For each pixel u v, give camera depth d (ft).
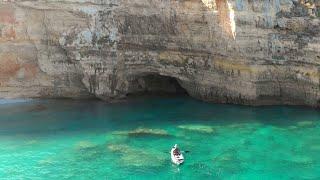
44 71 139.33
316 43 121.90
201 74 135.85
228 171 97.04
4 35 136.26
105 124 122.52
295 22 123.65
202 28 129.90
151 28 135.23
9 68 138.62
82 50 135.03
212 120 123.44
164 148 107.86
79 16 133.80
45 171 98.63
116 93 140.46
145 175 96.22
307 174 94.94
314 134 112.57
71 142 111.86
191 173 96.58
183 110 132.05
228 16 124.16
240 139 111.24
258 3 122.52
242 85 130.00
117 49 136.05
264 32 124.67
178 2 129.70
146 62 138.72
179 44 134.82
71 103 138.72
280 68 127.34
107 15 134.00
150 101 140.77
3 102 138.31
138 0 132.67
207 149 106.73
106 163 101.45
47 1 132.77
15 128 120.57
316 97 127.03
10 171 98.84
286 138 110.93
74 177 96.07
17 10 135.03
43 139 113.80
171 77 145.48
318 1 122.01
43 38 137.08
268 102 131.64
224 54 129.29
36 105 136.77
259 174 95.50
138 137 114.01
